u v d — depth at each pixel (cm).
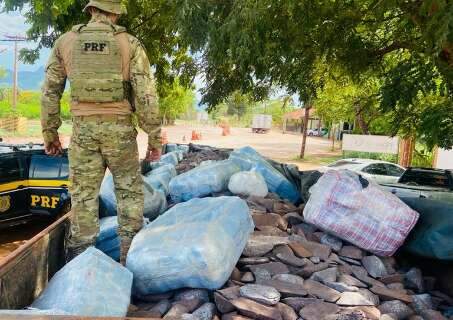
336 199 344
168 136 4053
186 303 248
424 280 340
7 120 3047
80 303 202
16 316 148
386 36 755
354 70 738
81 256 230
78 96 284
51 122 308
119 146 294
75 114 289
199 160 777
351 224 340
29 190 684
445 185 889
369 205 341
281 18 537
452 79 550
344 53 701
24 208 684
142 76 290
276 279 287
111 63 281
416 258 365
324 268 313
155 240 266
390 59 846
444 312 313
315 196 360
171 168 546
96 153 295
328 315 253
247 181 436
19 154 677
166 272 249
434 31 406
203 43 526
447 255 322
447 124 608
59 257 299
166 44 1030
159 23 955
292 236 354
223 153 876
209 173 433
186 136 4169
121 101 291
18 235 763
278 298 259
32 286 238
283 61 639
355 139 1969
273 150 3331
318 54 684
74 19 773
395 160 2533
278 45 584
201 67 902
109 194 395
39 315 150
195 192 431
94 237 306
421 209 360
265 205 415
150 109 295
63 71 294
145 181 400
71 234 302
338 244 349
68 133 2758
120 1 292
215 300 252
